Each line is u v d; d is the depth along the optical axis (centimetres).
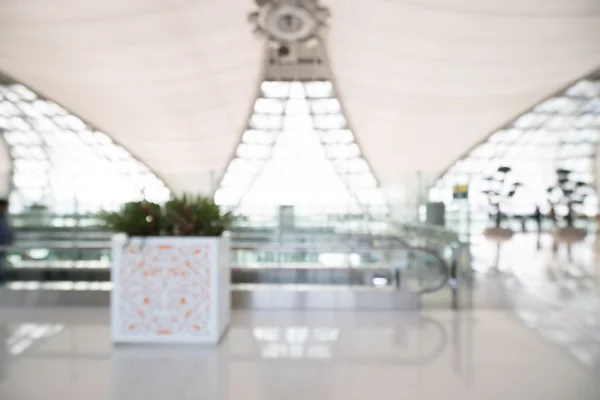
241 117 3334
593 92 3384
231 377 573
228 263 802
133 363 621
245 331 776
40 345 698
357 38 2358
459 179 1255
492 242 1648
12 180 1268
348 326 809
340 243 1214
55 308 938
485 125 3409
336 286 991
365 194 1231
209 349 680
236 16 2141
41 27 2175
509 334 759
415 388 544
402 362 629
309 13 1725
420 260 1034
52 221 1250
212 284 705
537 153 4169
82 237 1248
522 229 2197
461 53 2392
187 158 3681
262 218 1215
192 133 3384
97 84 2717
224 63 2597
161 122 3206
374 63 2619
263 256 1051
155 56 2439
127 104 2966
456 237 1120
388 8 2030
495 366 614
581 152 3975
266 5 1727
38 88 2862
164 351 671
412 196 1243
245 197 1216
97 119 3197
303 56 3344
